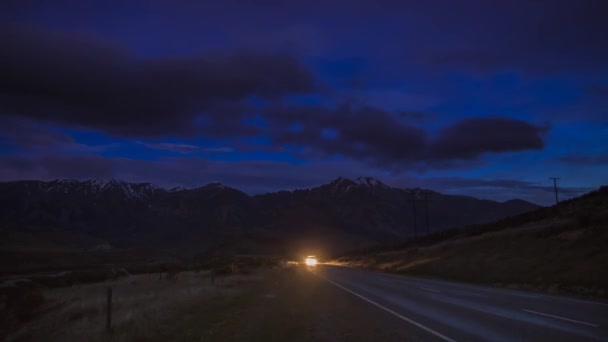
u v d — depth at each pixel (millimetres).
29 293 19484
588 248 30672
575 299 20250
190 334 12617
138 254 122062
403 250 78188
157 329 13227
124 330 12930
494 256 38875
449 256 48156
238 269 53500
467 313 15750
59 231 146875
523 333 11852
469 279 34500
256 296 23453
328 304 19531
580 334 11625
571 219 43375
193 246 190250
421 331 12414
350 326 13719
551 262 30625
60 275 43438
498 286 29125
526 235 42938
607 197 50312
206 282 32844
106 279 45875
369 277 39781
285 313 16953
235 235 193250
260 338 12133
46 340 12414
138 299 21031
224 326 14023
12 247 98750
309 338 12062
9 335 14148
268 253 168000
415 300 20281
